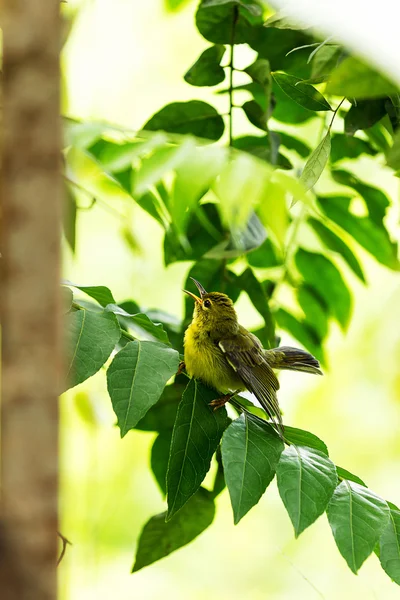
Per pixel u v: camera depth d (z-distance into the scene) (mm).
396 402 15211
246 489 5605
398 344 14953
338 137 9938
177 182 3844
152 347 6105
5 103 2830
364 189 9898
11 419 2746
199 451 6293
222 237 9180
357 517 5797
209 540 15641
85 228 14086
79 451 13344
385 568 6020
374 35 4695
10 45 2820
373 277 15531
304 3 6172
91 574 13141
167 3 11469
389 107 8219
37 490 2730
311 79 7488
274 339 9594
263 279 10359
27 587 2695
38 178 2803
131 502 14383
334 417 15648
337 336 15531
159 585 14609
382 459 15531
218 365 8516
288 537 15617
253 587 15070
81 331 5992
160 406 8750
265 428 6082
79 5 7246
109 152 4082
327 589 14703
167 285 14492
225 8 8836
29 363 2762
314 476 5727
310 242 12594
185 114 8898
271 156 8789
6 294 2787
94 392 9500
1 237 2818
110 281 14156
